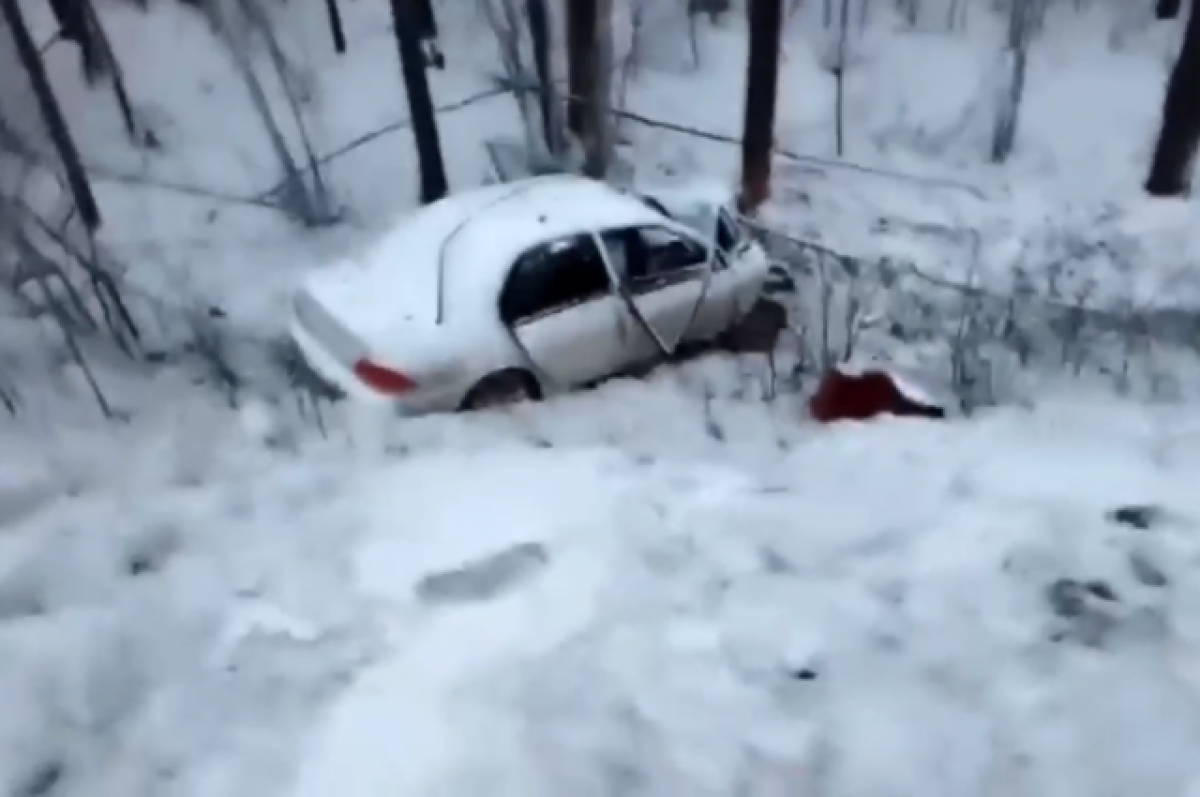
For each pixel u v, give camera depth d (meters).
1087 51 14.82
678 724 3.60
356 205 11.26
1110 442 5.80
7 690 4.03
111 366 7.97
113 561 4.93
